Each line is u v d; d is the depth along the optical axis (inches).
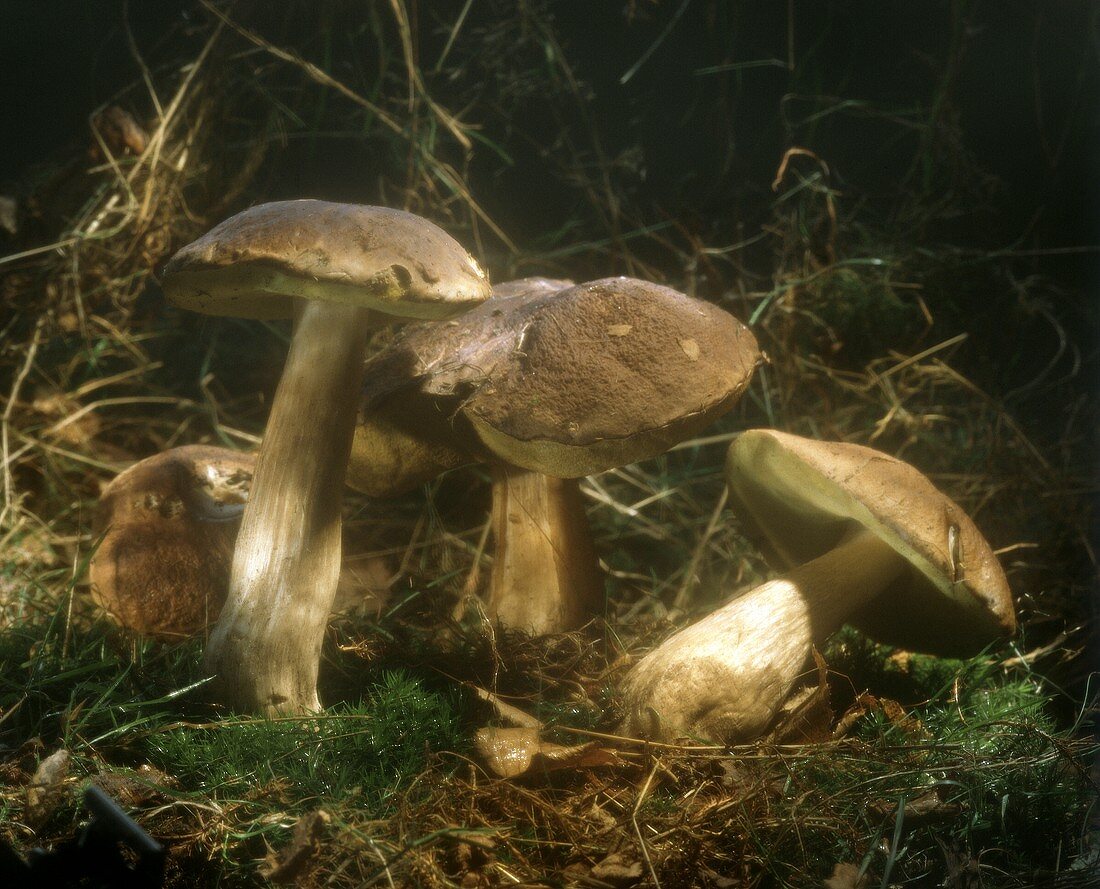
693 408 19.7
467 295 18.0
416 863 16.4
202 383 28.8
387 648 20.8
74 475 27.4
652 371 19.8
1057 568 25.2
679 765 18.3
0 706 19.4
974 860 17.4
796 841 17.5
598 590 22.2
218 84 28.8
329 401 18.8
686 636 19.4
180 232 29.2
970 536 19.6
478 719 19.3
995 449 27.3
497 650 20.6
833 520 21.4
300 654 18.8
